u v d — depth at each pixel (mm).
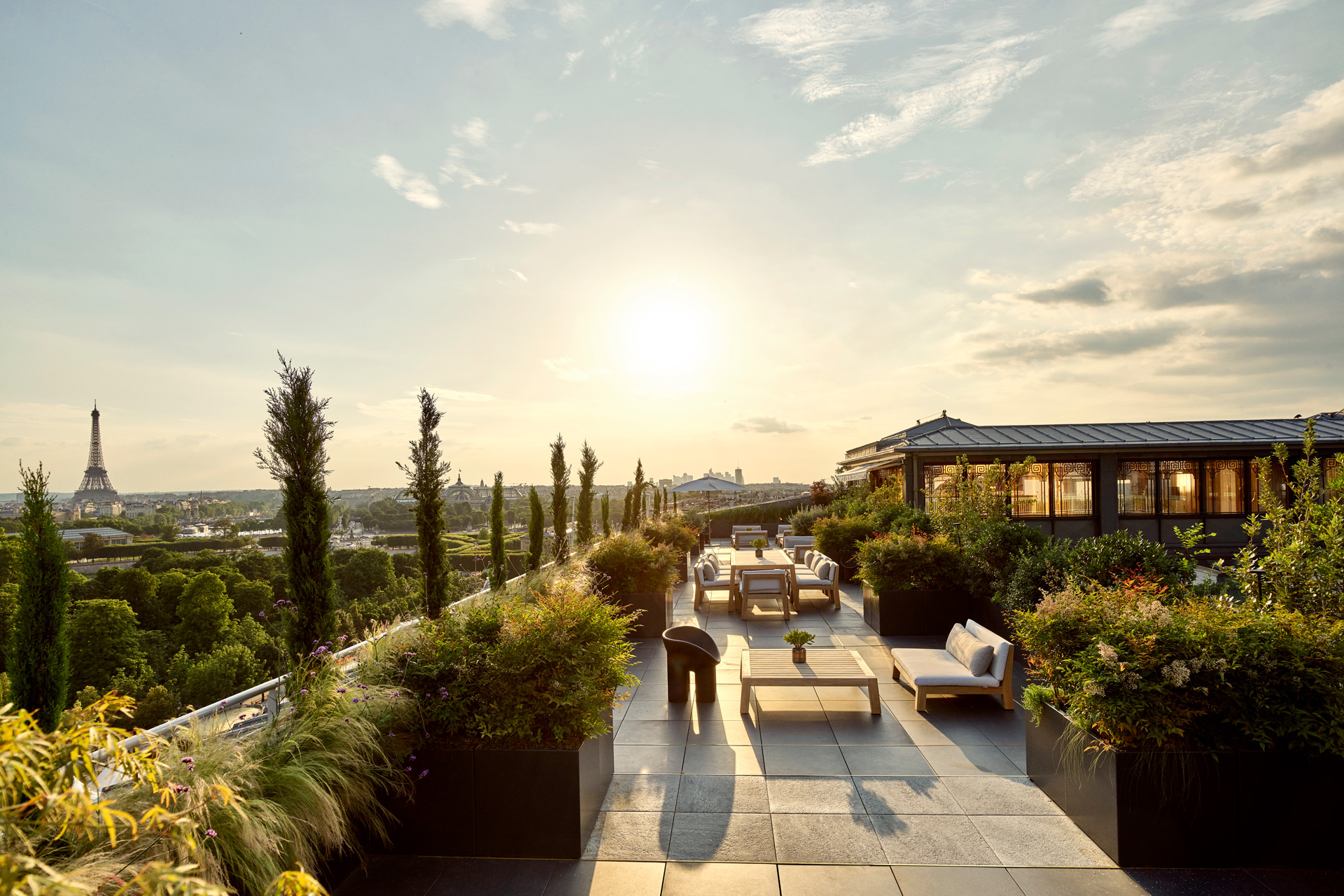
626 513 23594
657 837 4094
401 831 3965
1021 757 5242
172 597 32188
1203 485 16047
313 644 5273
